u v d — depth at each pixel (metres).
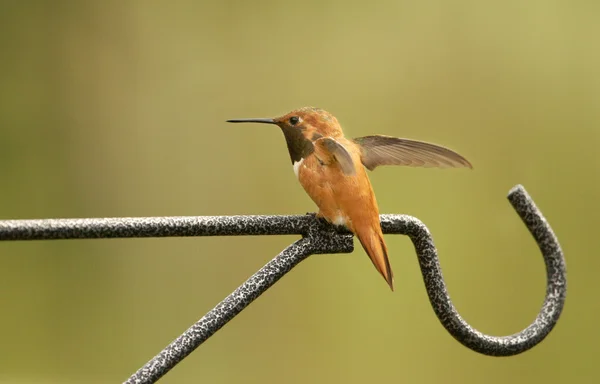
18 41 3.89
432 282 3.25
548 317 3.26
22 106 3.90
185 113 3.89
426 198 3.77
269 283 3.23
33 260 3.85
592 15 3.78
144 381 3.21
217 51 3.88
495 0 3.79
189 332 3.22
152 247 3.87
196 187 3.89
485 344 3.25
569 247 3.74
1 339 3.78
